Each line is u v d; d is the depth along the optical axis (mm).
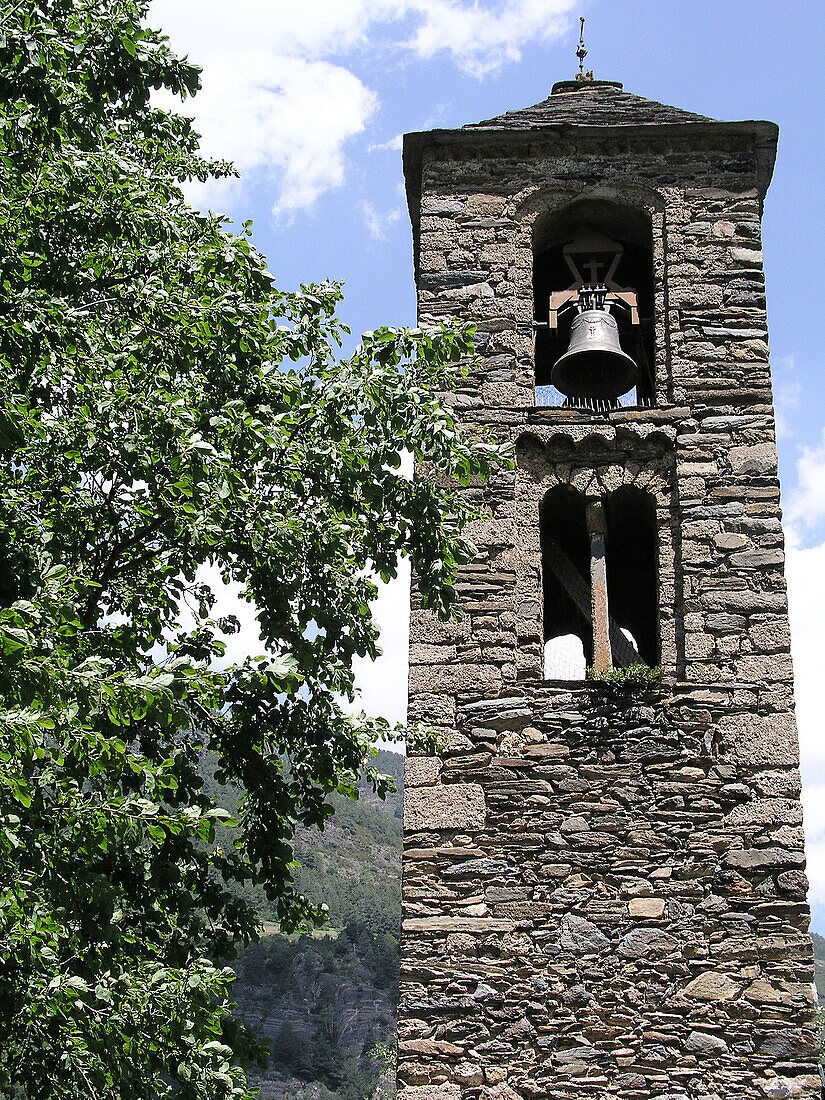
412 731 13039
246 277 11898
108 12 11836
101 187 11133
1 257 10570
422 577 12117
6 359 10492
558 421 15648
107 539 11492
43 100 10656
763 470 15258
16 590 10062
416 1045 12562
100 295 11273
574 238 17422
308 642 11562
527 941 13000
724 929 12977
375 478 11664
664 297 16531
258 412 11617
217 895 11805
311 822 12195
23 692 8406
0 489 10500
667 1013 12617
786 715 13953
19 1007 8875
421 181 17750
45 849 9148
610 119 17797
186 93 12312
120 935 9750
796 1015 12562
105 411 10461
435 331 12406
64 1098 9250
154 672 9578
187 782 11508
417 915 13164
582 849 13406
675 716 13992
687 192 17172
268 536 11000
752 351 16031
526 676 14398
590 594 15133
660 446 15516
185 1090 9500
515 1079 12391
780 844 13344
